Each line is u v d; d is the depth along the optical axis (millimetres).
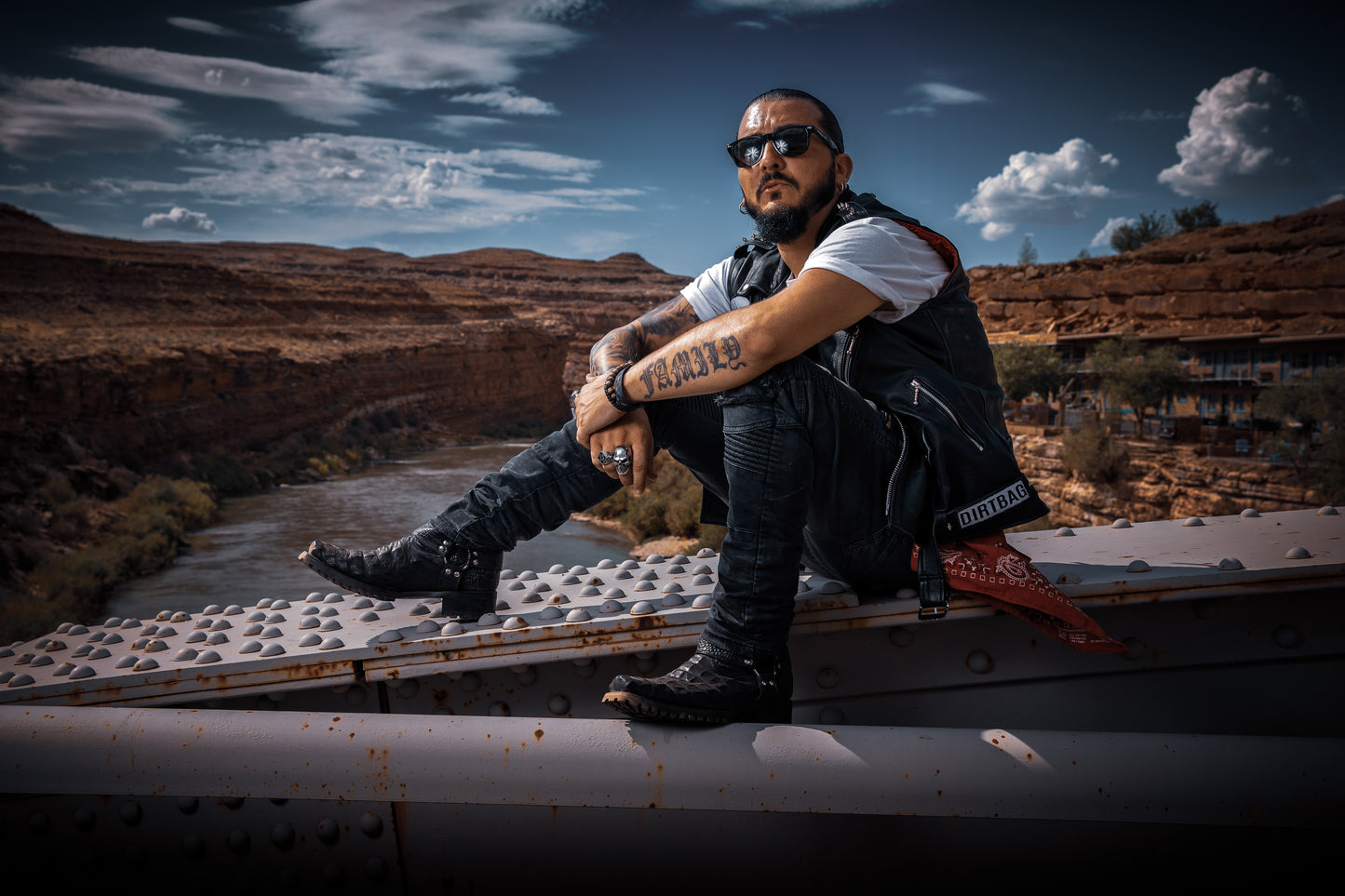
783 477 1410
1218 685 1585
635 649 1500
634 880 1502
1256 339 48156
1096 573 1553
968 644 1614
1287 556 1556
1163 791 1174
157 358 42969
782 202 1657
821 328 1416
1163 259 65438
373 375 69125
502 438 82188
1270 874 1449
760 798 1229
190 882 1536
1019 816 1205
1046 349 52469
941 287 1558
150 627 1870
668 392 1508
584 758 1241
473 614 1701
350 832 1528
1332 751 1186
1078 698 1603
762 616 1385
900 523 1466
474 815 1506
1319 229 59344
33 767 1250
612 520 35219
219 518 33938
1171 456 36000
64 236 79875
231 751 1247
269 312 73812
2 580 20703
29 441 31812
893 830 1459
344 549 1760
